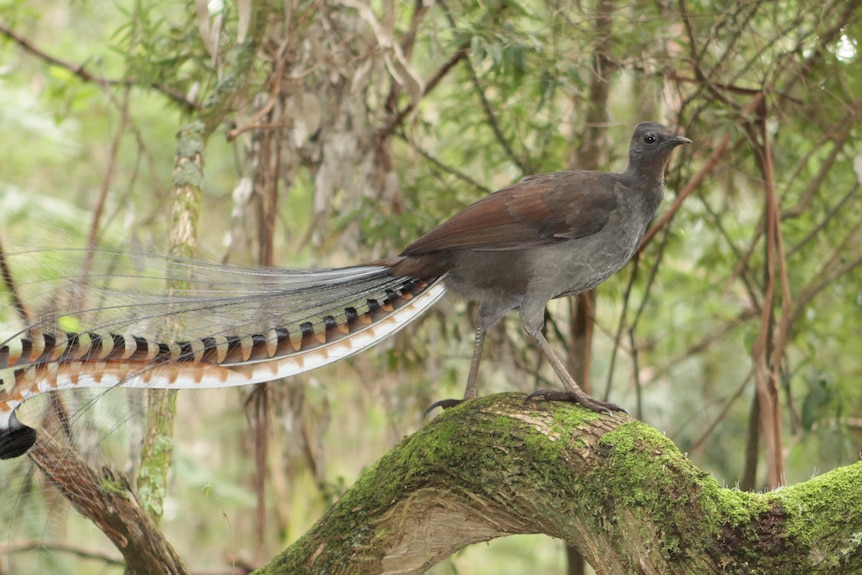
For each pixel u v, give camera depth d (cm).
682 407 1502
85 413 644
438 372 1160
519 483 618
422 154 1126
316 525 708
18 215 1164
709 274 1272
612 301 1240
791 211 1109
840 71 1012
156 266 660
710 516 530
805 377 1151
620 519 563
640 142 776
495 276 759
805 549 516
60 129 1421
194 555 1672
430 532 679
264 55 1047
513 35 933
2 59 1379
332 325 695
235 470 1547
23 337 610
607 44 1012
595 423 607
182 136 916
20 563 842
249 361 661
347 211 1100
